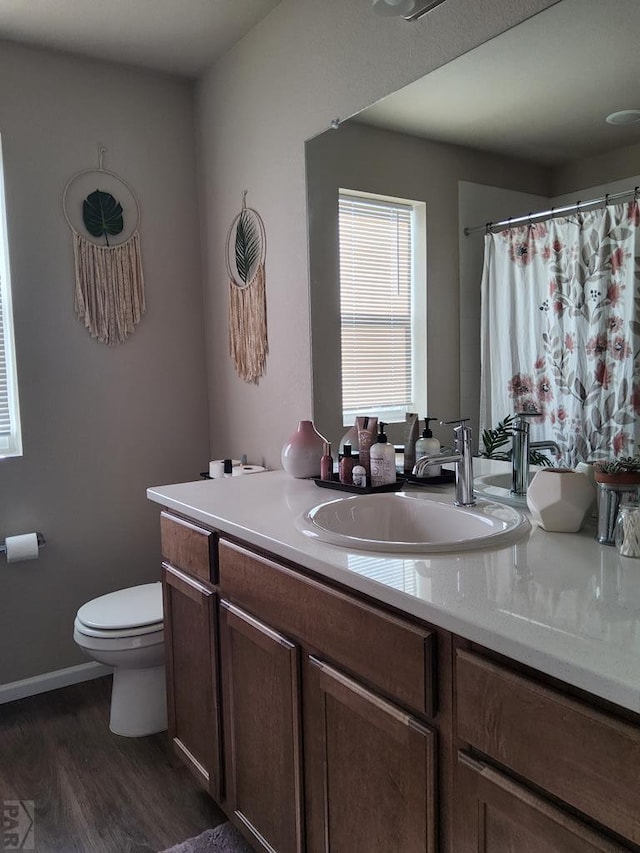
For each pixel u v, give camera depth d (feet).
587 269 4.64
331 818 4.28
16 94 7.84
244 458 8.69
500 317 5.30
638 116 4.25
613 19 4.35
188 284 9.26
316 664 4.26
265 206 7.80
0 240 8.11
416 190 5.88
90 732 7.46
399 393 6.32
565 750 2.72
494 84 5.14
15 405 8.24
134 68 8.64
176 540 6.23
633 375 4.38
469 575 3.68
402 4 5.23
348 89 6.46
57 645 8.54
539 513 4.51
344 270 6.73
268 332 7.97
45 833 5.79
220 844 5.64
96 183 8.43
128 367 8.84
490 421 5.48
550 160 4.81
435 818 3.43
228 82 8.32
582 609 3.16
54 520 8.42
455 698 3.28
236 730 5.38
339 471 6.52
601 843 2.61
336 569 3.92
